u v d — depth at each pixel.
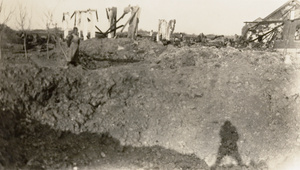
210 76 10.55
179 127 9.05
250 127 8.74
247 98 9.45
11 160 6.55
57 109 9.09
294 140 8.56
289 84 9.87
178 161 8.19
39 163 7.11
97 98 9.72
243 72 10.52
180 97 9.85
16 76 8.99
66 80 9.69
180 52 13.38
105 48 16.55
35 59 12.37
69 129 8.73
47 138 8.26
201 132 8.79
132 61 14.22
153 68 11.59
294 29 16.00
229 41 20.41
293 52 15.53
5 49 13.23
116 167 7.69
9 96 8.51
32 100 8.93
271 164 8.12
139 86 10.24
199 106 9.50
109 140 8.74
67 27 19.59
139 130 9.03
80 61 12.51
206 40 22.38
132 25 19.48
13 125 8.02
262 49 17.59
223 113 9.16
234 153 8.30
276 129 8.74
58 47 15.15
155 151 8.53
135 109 9.56
